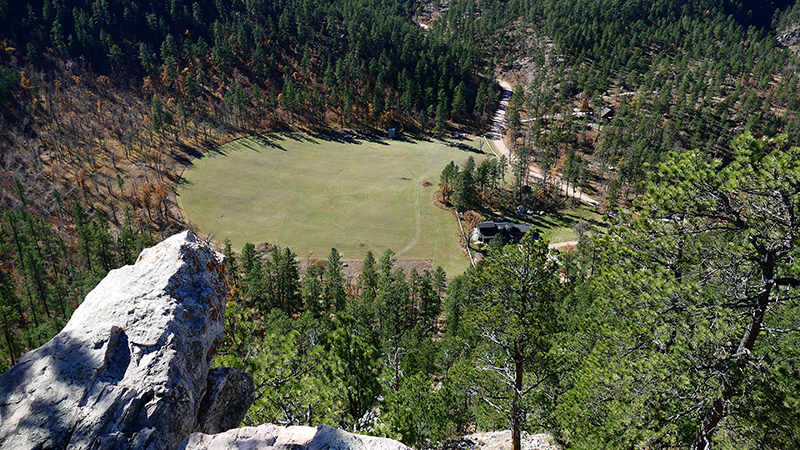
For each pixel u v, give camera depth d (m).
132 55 193.88
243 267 92.50
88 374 8.57
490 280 21.06
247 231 121.44
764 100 185.75
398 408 19.47
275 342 16.70
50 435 7.75
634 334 18.06
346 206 133.12
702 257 16.66
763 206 14.66
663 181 17.08
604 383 18.17
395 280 86.44
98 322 9.59
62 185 132.75
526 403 21.06
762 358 14.36
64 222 121.62
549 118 184.25
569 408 19.80
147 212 126.94
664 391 15.93
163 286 10.39
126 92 178.00
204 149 159.25
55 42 182.50
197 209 129.88
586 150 168.00
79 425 7.89
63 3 195.12
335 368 16.36
